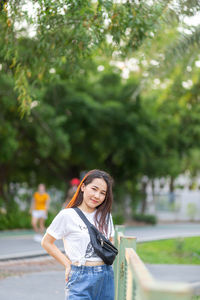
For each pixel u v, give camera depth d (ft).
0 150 61.72
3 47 21.07
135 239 14.44
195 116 73.15
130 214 88.63
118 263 15.96
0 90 49.83
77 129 70.95
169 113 70.18
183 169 107.24
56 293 25.16
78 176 87.81
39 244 47.37
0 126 59.41
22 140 70.95
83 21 19.30
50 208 80.84
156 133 77.92
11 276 30.19
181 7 21.59
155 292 5.54
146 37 20.74
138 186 101.71
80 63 23.00
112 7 19.17
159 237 56.75
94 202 12.84
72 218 12.60
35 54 21.30
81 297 12.17
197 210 97.50
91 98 73.10
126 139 73.87
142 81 37.42
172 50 30.12
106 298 12.51
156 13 20.06
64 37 20.25
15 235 57.41
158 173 87.86
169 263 37.76
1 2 19.02
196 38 29.81
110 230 13.25
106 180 13.00
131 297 10.00
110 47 21.11
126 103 72.79
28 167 85.40
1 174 79.10
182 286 5.58
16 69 21.50
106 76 75.41
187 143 84.69
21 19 19.79
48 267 34.53
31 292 25.26
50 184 92.38
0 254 39.34
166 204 96.07
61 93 70.49
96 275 12.34
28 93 21.80
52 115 63.46
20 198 77.05
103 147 75.05
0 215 65.36
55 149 71.10
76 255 12.45
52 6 18.72
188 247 47.16
